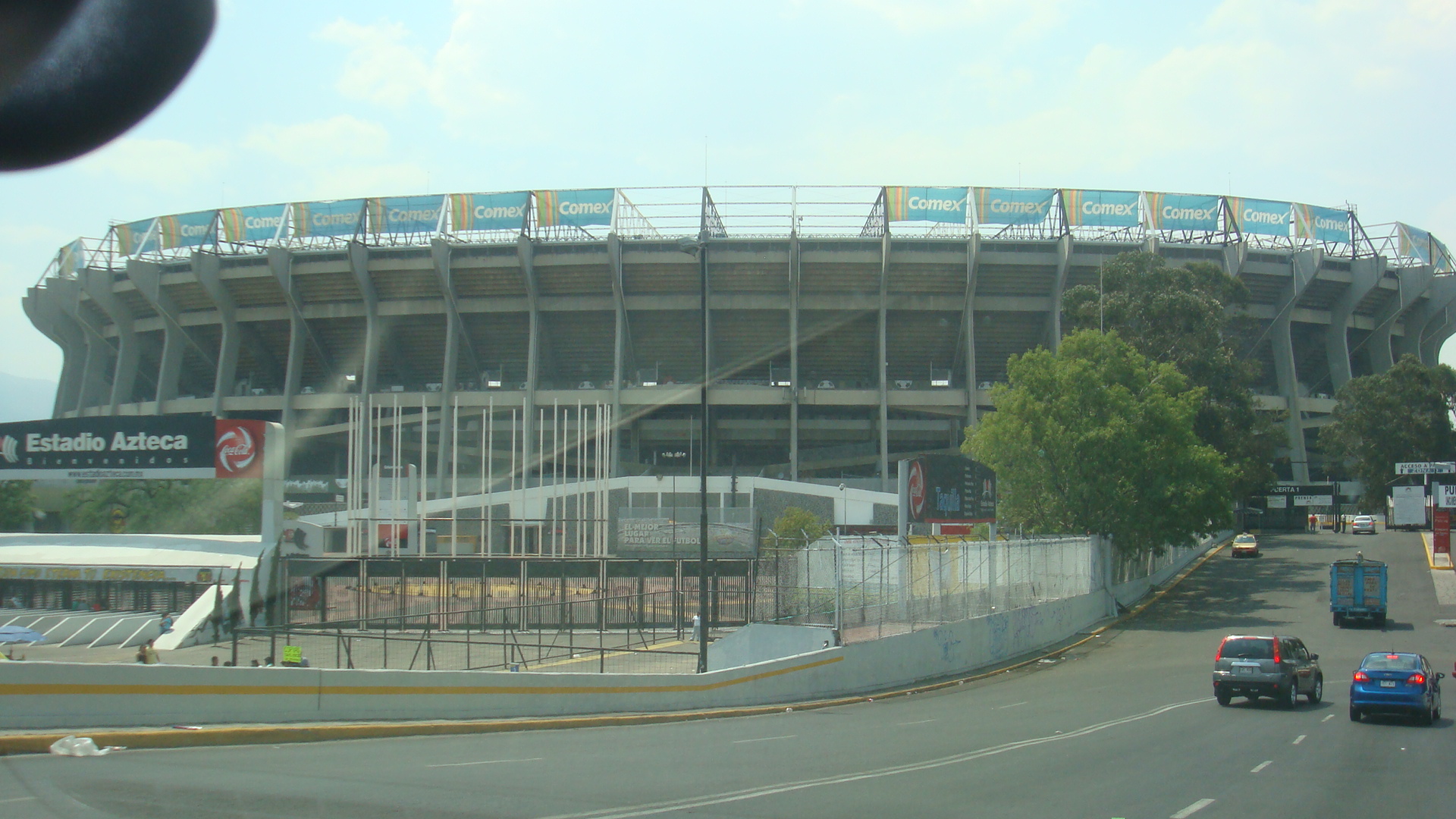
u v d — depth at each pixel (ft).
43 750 40.70
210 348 299.99
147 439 125.59
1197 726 62.59
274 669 49.83
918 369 297.33
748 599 115.65
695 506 222.69
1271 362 314.55
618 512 219.41
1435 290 313.32
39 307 308.60
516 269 265.75
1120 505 160.04
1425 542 230.89
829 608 93.35
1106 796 36.70
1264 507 294.66
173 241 285.43
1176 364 221.05
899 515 117.19
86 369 314.55
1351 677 97.09
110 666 44.27
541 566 135.23
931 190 261.65
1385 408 280.10
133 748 43.11
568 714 63.77
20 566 126.00
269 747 46.21
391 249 270.87
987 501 136.46
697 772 41.24
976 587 110.11
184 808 30.53
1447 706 76.54
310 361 296.10
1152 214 268.82
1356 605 136.05
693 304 268.82
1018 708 75.20
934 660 97.71
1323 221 286.87
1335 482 302.04
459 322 276.62
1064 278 263.49
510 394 271.49
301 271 271.28
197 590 121.19
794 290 263.49
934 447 299.58
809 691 81.25
